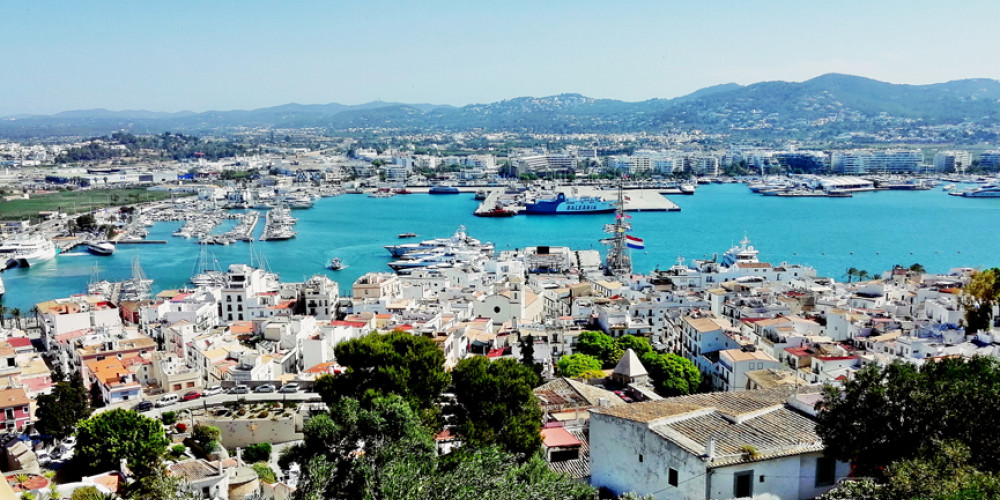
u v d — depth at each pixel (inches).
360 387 3786.9
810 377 5969.5
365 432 2588.6
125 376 6476.4
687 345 7273.6
